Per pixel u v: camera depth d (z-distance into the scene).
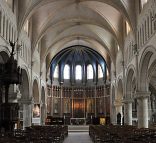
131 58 30.78
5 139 11.84
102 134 16.61
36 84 39.59
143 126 26.58
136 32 28.31
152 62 29.45
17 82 18.88
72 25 39.50
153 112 44.00
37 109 37.28
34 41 34.62
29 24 33.44
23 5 27.45
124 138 12.91
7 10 23.61
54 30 39.94
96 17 35.69
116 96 41.72
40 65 41.78
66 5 32.53
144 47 25.05
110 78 47.91
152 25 22.77
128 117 34.16
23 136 14.32
